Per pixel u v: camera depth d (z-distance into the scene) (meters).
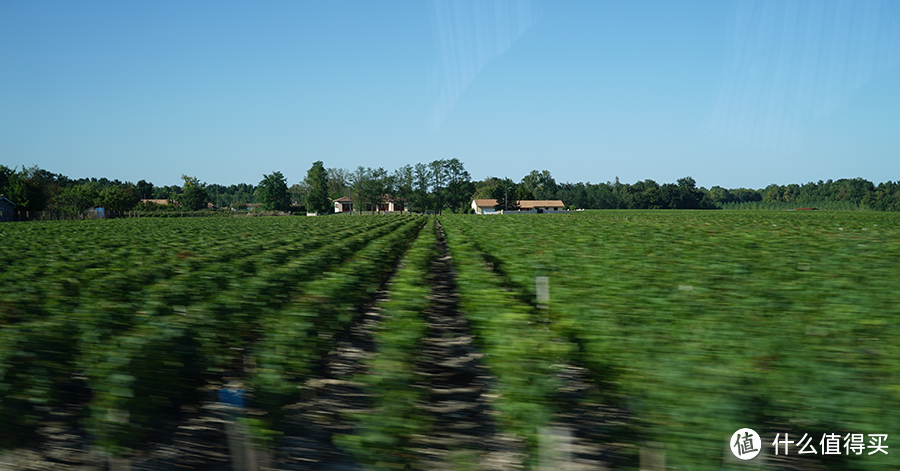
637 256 19.38
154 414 6.43
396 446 5.81
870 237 31.33
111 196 120.94
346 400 7.00
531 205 162.50
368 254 21.23
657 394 5.05
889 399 4.62
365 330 10.45
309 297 10.83
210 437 6.38
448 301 14.26
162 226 57.44
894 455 4.47
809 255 19.47
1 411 5.98
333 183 193.25
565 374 6.34
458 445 5.88
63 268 17.81
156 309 9.49
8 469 5.79
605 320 7.98
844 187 194.75
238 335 8.12
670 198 187.38
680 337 6.70
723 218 81.06
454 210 165.50
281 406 6.44
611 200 188.88
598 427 5.60
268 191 155.25
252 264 18.17
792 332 6.86
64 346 7.00
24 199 88.00
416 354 7.69
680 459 4.87
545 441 5.37
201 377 7.21
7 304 10.05
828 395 4.71
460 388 7.69
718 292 10.38
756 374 5.14
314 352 7.75
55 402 6.32
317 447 6.03
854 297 9.54
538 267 16.17
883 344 6.14
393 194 165.00
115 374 6.18
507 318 8.49
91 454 6.00
